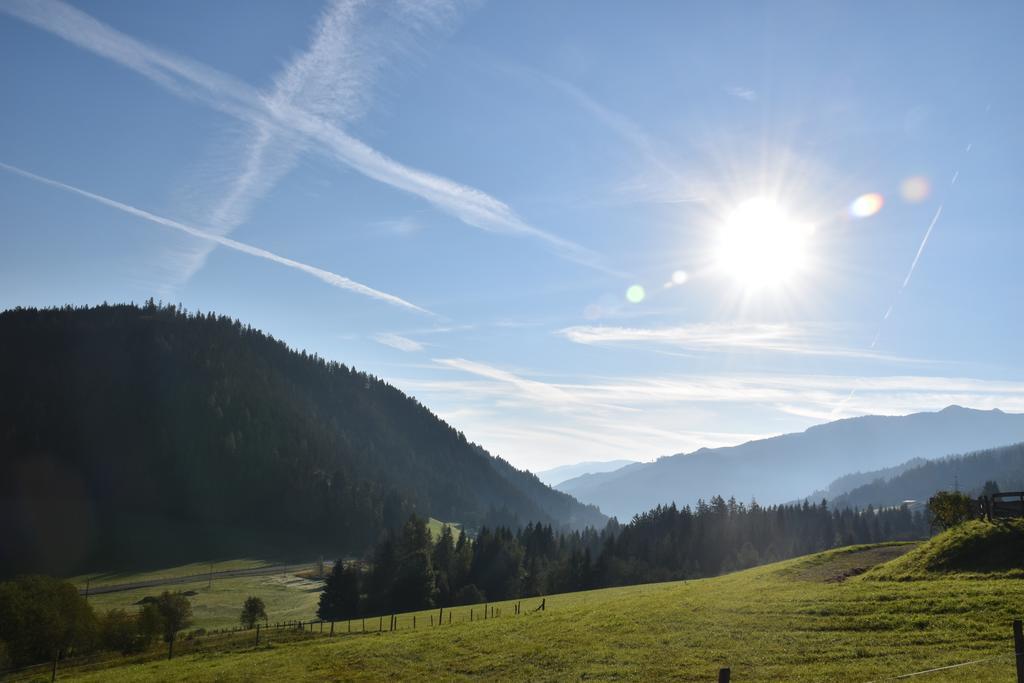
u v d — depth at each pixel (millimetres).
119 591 160500
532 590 155875
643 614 44438
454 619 79188
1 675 70188
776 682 26047
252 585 168375
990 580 36594
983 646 26531
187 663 59344
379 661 43656
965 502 49719
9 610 81500
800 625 34344
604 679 30719
